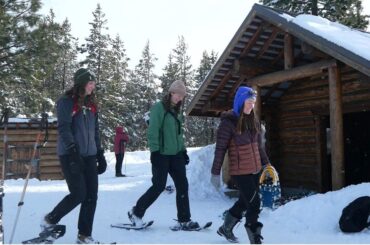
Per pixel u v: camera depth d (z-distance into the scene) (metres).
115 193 10.20
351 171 12.95
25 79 21.34
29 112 22.67
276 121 12.20
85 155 4.48
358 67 7.15
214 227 5.91
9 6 20.83
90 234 4.53
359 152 12.98
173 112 5.71
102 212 7.09
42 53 21.12
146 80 52.56
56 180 15.39
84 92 4.46
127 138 15.24
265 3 22.00
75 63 47.50
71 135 4.22
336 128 7.91
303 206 6.38
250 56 10.21
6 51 20.61
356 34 8.77
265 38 9.73
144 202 5.56
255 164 4.50
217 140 4.53
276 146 12.11
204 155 11.53
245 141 4.51
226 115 4.55
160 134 5.64
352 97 9.99
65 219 6.15
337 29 8.60
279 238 5.17
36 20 21.08
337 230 5.64
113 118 37.59
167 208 7.95
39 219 6.11
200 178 10.73
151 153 5.66
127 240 4.87
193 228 5.57
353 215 5.46
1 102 22.22
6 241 4.53
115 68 43.62
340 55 7.48
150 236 5.15
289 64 9.02
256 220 4.50
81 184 4.29
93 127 4.63
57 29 22.22
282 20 8.60
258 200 4.52
